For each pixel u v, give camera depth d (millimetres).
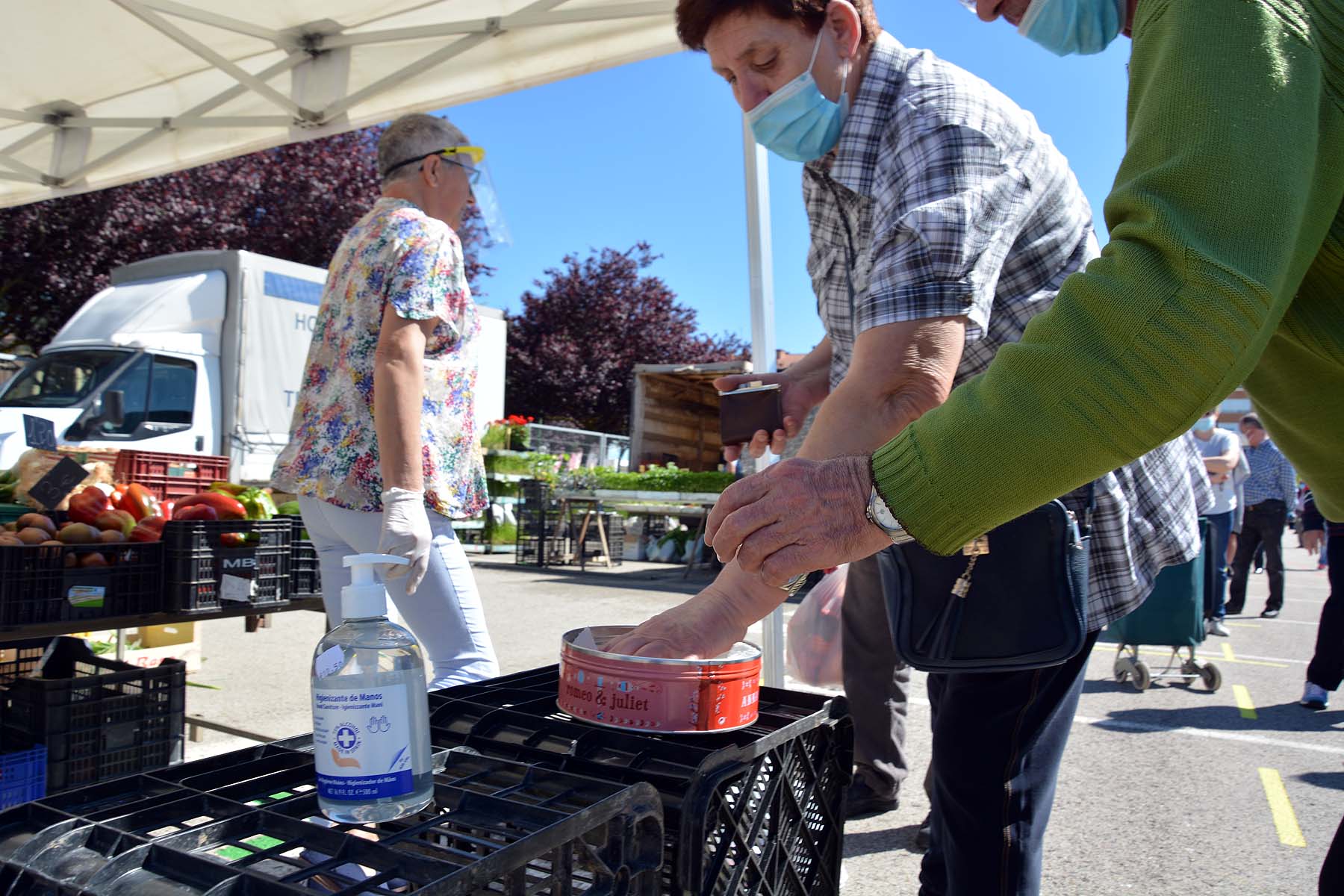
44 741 2607
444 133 2635
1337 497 1338
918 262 1460
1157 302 824
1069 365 857
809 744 1154
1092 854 2885
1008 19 1423
